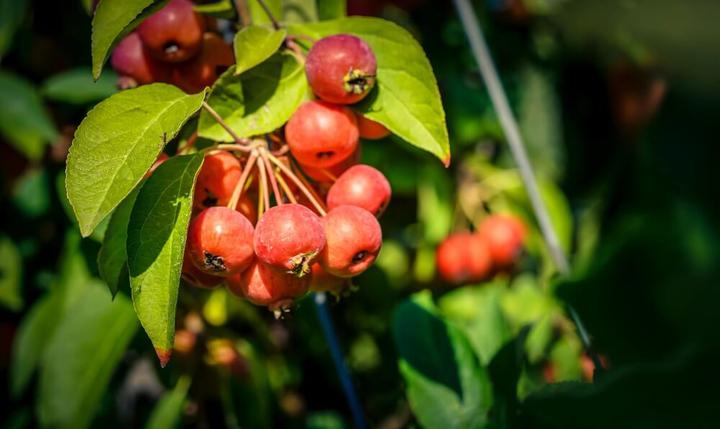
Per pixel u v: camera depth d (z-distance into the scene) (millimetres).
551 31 893
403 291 834
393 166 785
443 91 848
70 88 666
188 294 651
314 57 486
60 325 601
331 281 506
